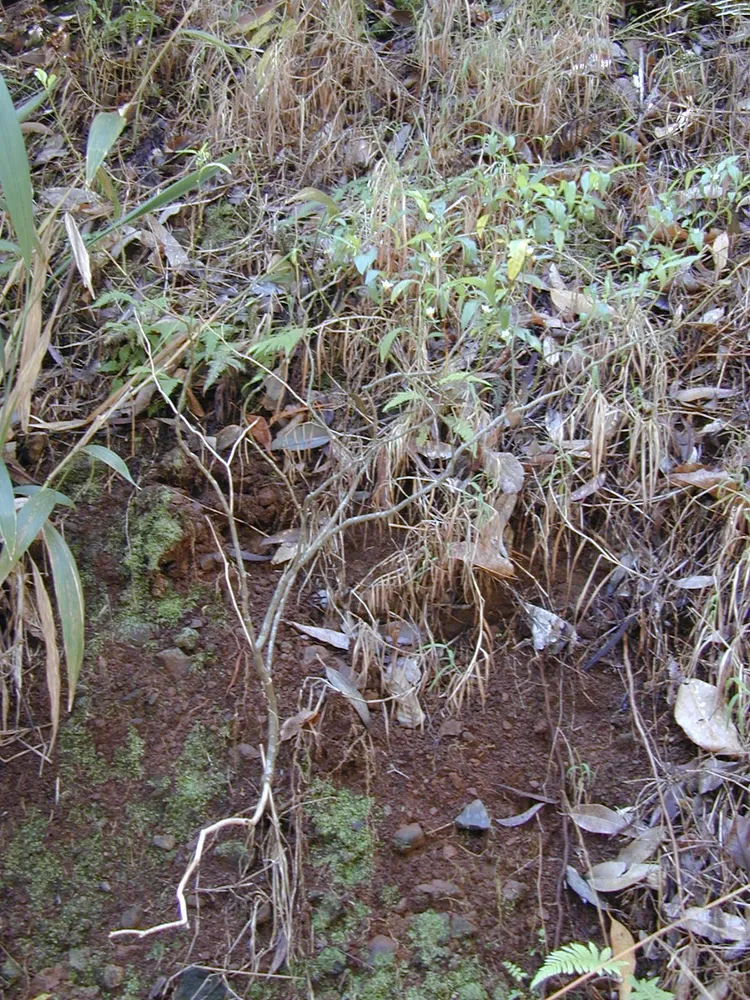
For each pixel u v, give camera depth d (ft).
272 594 7.22
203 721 6.80
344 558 7.30
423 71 10.19
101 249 8.59
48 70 10.38
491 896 6.31
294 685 6.86
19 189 6.12
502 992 6.07
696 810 6.43
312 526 7.35
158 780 6.66
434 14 10.40
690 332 8.25
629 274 8.62
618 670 6.95
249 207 9.08
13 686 6.90
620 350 7.65
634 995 5.70
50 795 6.65
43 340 6.93
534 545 7.30
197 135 9.82
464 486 7.12
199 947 6.21
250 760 6.68
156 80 10.32
